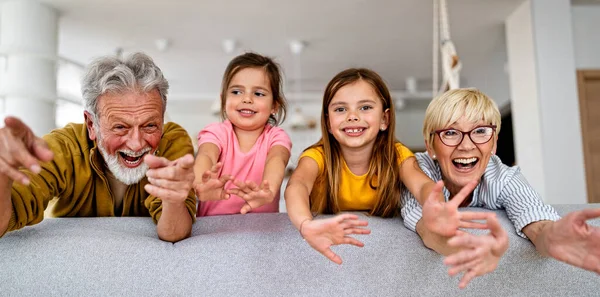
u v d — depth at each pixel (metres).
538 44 3.43
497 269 1.03
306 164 1.26
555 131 3.35
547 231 0.94
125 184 1.26
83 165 1.21
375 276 1.01
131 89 1.12
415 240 1.05
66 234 1.02
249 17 3.75
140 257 0.99
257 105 1.46
